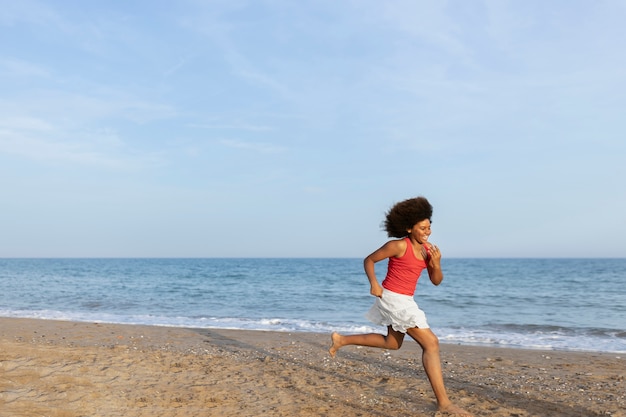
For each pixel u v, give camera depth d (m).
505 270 67.25
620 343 10.83
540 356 8.55
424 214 4.50
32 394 4.86
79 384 5.30
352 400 5.11
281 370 6.54
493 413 4.73
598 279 43.94
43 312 16.08
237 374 6.20
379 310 4.75
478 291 29.25
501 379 6.34
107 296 23.73
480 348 9.49
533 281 40.81
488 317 16.50
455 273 57.59
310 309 18.75
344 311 18.05
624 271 62.88
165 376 5.92
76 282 36.03
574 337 11.75
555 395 5.46
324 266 83.94
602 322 15.12
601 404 5.08
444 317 16.48
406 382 5.92
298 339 9.97
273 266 83.69
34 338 9.25
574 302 22.19
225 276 47.44
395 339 4.88
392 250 4.53
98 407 4.61
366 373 6.46
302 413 4.64
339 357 7.73
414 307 4.62
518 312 18.17
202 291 27.89
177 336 10.06
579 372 6.99
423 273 48.47
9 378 5.36
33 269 67.81
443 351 9.04
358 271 60.28
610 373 6.95
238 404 4.89
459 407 4.81
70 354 6.82
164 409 4.66
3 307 18.08
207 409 4.70
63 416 4.33
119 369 6.06
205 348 8.56
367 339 4.97
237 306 19.72
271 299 23.06
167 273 54.38
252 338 10.08
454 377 6.43
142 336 9.89
